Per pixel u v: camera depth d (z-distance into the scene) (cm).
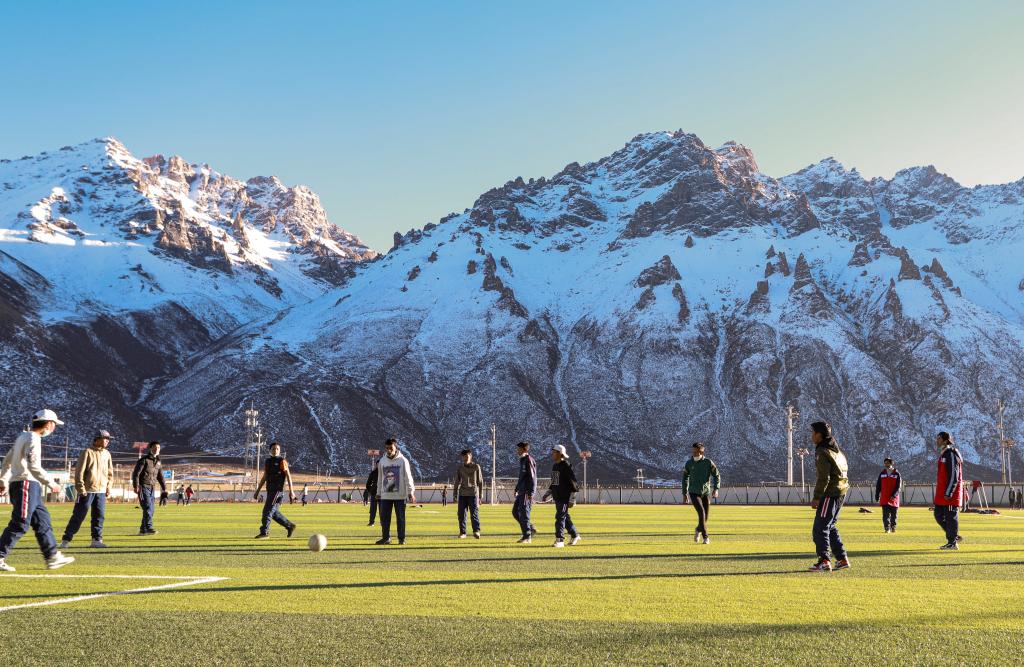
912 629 1021
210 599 1229
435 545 2286
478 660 873
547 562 1777
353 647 928
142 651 909
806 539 2541
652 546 2250
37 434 1602
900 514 5362
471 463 2606
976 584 1413
